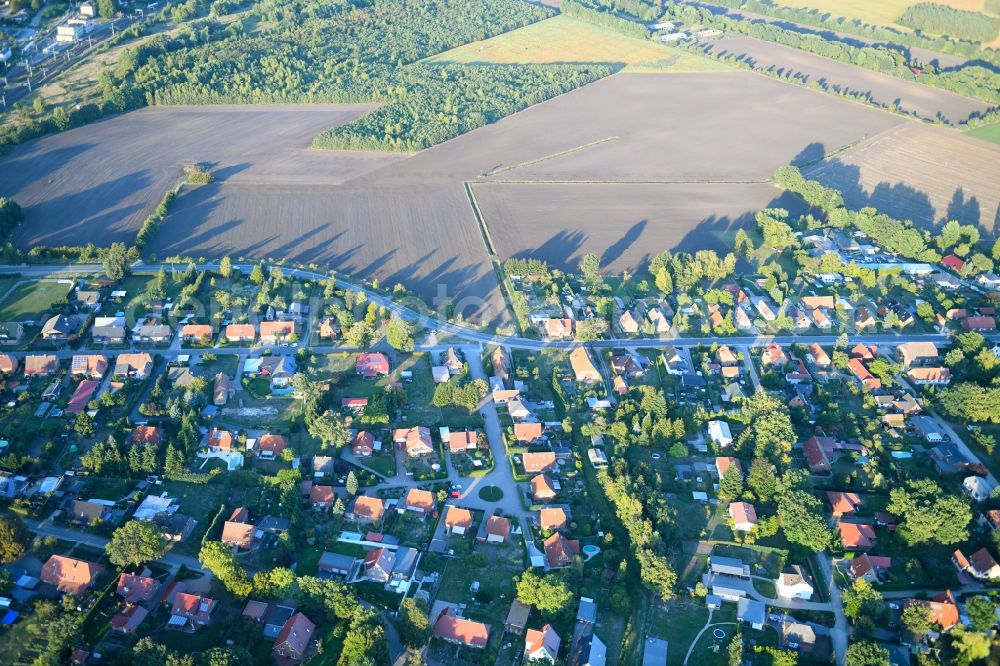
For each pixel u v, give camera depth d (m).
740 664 178.12
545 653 177.50
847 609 192.00
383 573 194.88
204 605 182.88
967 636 181.25
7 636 177.75
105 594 185.50
